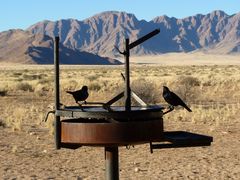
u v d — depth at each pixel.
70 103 31.95
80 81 51.84
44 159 14.01
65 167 12.99
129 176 11.90
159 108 6.09
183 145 5.98
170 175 11.95
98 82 49.91
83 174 12.19
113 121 5.82
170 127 19.89
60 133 6.04
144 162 13.51
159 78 61.06
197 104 29.33
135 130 5.78
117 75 83.12
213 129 19.06
